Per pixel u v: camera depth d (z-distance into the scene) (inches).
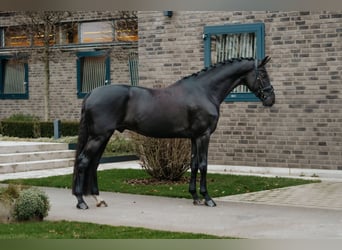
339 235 305.4
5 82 936.9
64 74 880.9
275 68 568.4
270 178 519.2
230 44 593.6
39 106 902.4
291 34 560.4
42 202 350.6
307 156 557.0
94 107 379.9
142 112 386.3
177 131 391.2
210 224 335.3
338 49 542.0
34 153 620.7
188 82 398.3
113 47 834.8
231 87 402.9
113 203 406.0
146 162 509.4
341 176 531.8
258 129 577.0
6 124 860.0
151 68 627.8
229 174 547.8
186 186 477.1
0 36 933.2
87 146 382.9
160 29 621.3
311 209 381.4
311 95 553.9
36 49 875.4
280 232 312.8
